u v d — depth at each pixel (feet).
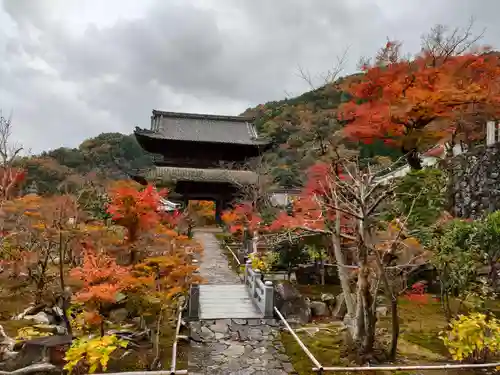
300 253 50.52
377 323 35.19
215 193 109.40
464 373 25.38
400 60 48.37
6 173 46.09
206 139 111.75
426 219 41.50
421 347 30.04
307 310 39.19
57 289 35.09
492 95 41.65
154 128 114.62
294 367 27.63
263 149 115.55
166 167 108.68
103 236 34.37
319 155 42.14
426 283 42.88
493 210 48.24
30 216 36.70
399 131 47.88
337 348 30.55
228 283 51.06
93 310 26.09
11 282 38.22
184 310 37.60
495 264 37.60
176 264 30.45
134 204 33.60
